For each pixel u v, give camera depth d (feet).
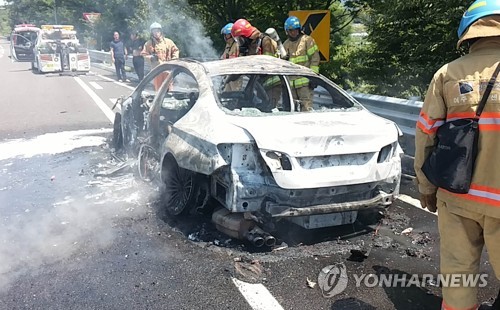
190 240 13.71
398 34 26.94
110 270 12.08
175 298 10.77
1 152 24.47
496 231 7.98
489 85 7.70
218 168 12.57
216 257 12.67
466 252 8.43
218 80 16.22
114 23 90.74
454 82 8.02
